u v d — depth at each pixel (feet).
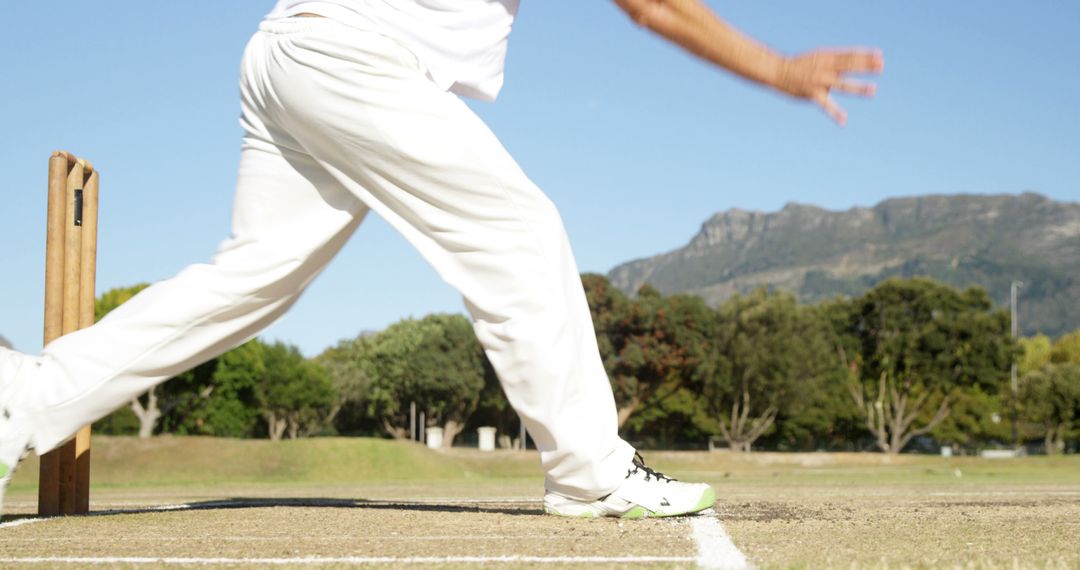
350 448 92.89
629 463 14.07
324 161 13.75
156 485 55.93
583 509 14.07
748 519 13.96
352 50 12.98
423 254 13.66
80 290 16.35
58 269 15.92
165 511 15.98
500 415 223.30
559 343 13.38
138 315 14.02
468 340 200.85
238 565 9.20
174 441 91.61
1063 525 13.16
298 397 203.62
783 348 174.60
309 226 14.16
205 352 14.40
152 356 14.06
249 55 13.87
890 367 187.73
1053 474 72.64
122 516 14.89
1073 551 10.09
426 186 13.29
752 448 236.22
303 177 14.10
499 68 14.14
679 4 11.53
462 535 11.72
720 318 181.68
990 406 231.30
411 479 84.53
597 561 9.23
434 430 152.97
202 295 14.05
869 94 11.72
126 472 83.05
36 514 16.11
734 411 183.01
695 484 14.42
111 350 13.92
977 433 236.22
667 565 8.94
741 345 174.91
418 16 13.29
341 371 223.30
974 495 25.34
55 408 13.83
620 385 179.83
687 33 11.63
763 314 177.78
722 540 11.04
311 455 90.12
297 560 9.45
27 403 13.78
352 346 234.17
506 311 13.39
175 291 14.08
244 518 14.24
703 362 178.70
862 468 113.29
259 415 215.92
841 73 11.73
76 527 13.07
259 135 14.10
